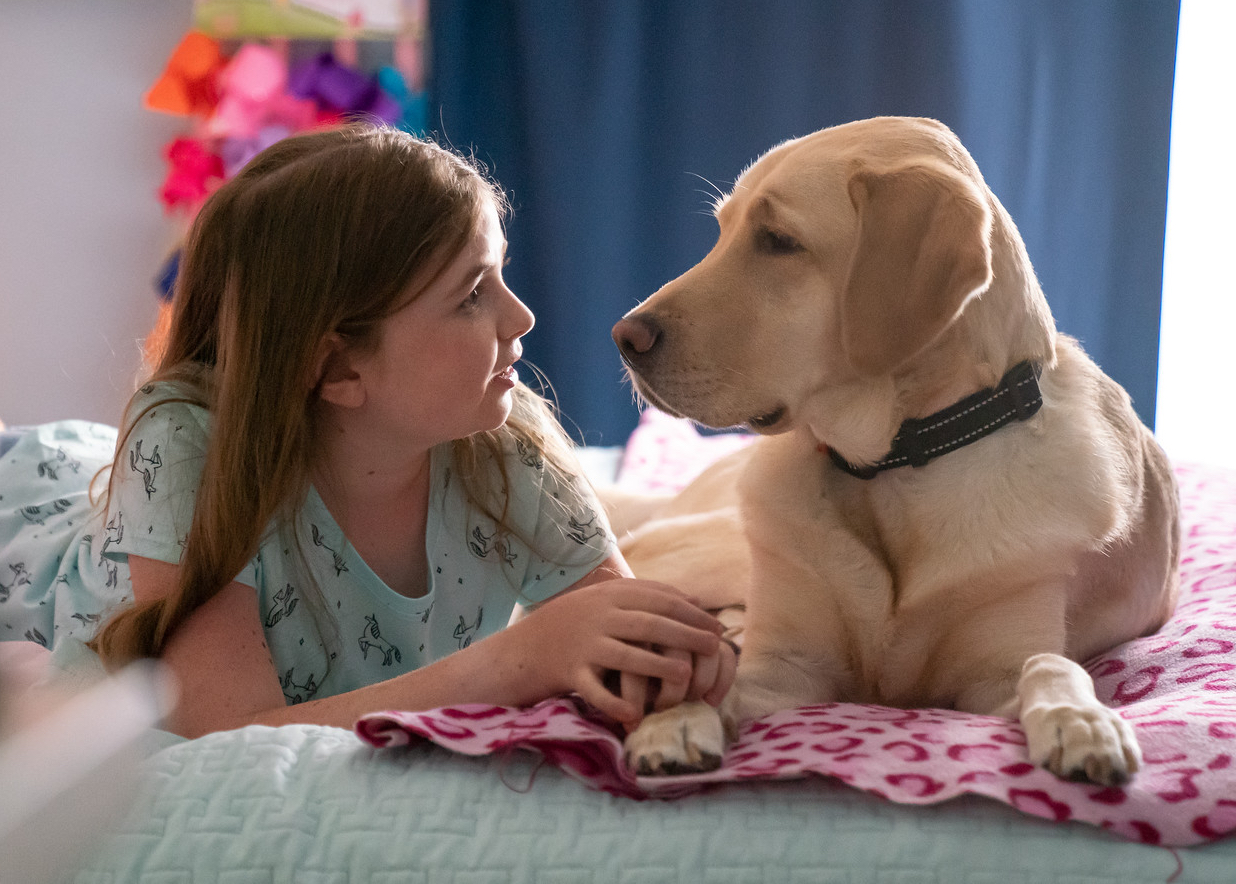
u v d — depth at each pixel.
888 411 1.33
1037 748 0.93
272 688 1.19
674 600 1.03
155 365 1.58
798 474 1.44
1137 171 3.68
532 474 1.49
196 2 4.06
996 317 1.33
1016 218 3.79
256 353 1.21
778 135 4.07
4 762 0.48
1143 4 3.62
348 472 1.32
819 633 1.43
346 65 4.04
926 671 1.38
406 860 0.88
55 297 4.33
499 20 4.13
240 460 1.19
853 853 0.87
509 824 0.90
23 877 0.46
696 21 4.07
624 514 2.41
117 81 4.24
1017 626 1.32
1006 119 3.78
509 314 1.29
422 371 1.22
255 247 1.23
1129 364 3.73
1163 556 1.63
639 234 4.22
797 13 3.99
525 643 1.06
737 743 1.05
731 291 1.39
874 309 1.27
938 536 1.32
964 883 0.85
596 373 4.22
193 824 0.90
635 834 0.88
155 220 4.33
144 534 1.22
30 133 4.23
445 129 4.11
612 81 4.07
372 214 1.20
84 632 1.32
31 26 4.17
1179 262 3.71
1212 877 0.85
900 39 3.89
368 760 0.96
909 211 1.28
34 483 1.83
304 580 1.30
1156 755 0.94
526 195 4.23
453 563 1.44
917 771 0.91
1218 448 3.69
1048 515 1.30
